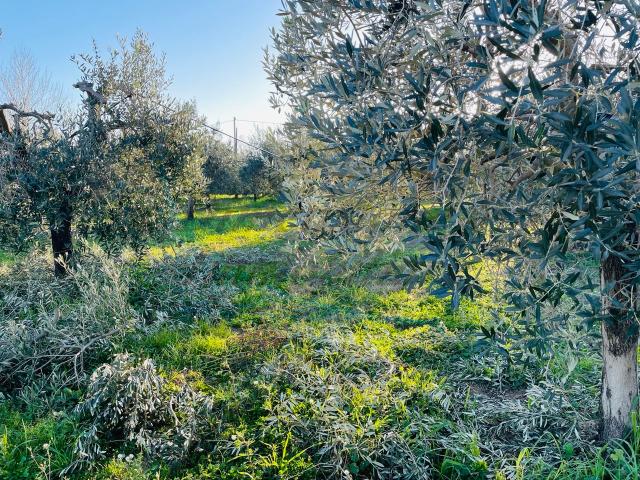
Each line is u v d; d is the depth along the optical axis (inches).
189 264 319.3
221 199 1254.9
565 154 68.6
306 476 130.6
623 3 69.8
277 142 132.7
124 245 289.6
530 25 65.4
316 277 343.0
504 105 69.4
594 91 70.2
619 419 129.1
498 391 179.2
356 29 100.0
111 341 212.5
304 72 117.6
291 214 123.3
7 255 362.0
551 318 102.3
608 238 78.5
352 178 104.6
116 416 151.9
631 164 65.7
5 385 190.1
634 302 100.7
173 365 204.5
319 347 213.8
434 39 82.0
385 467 133.4
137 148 285.1
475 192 93.9
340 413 148.2
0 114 265.7
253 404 166.1
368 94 92.7
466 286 86.0
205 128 358.9
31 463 140.8
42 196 256.2
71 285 275.4
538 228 92.1
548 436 142.8
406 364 195.6
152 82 305.3
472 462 129.9
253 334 235.3
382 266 356.5
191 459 143.4
